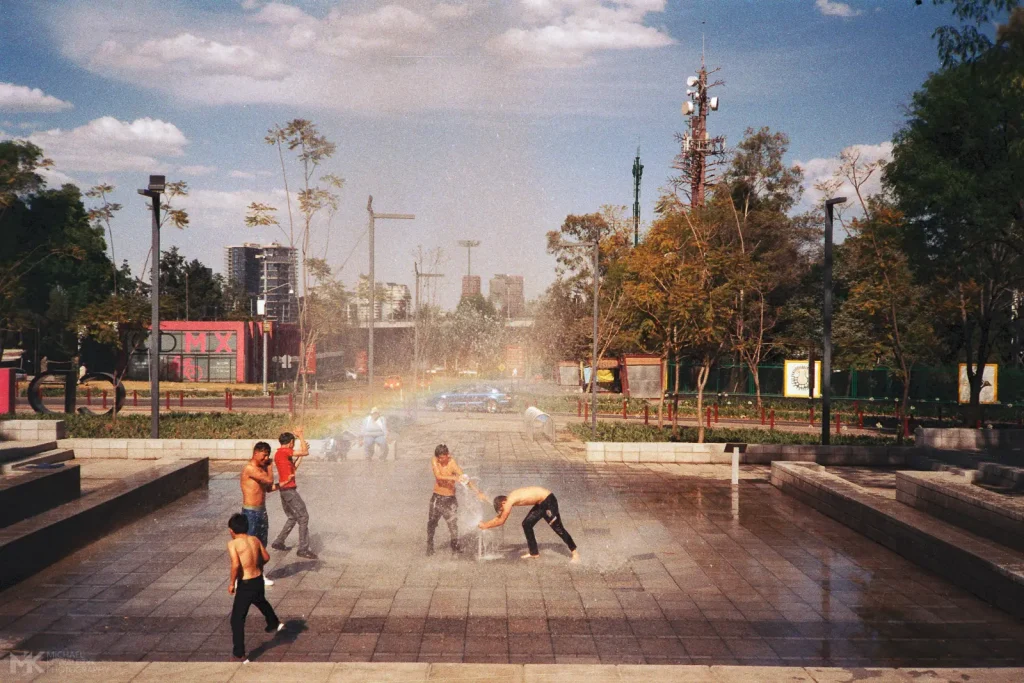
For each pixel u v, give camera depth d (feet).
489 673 24.17
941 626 30.71
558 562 39.06
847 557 41.27
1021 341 161.48
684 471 71.56
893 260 105.29
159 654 26.78
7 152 202.08
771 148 186.09
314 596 33.17
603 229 147.33
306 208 101.76
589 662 26.61
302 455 40.24
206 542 42.55
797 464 62.44
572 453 83.20
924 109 96.78
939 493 46.80
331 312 109.40
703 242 98.73
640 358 175.01
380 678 23.84
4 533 36.04
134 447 74.23
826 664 26.76
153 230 74.64
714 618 31.24
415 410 129.70
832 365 156.15
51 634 28.55
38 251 223.92
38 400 108.99
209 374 222.89
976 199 90.68
